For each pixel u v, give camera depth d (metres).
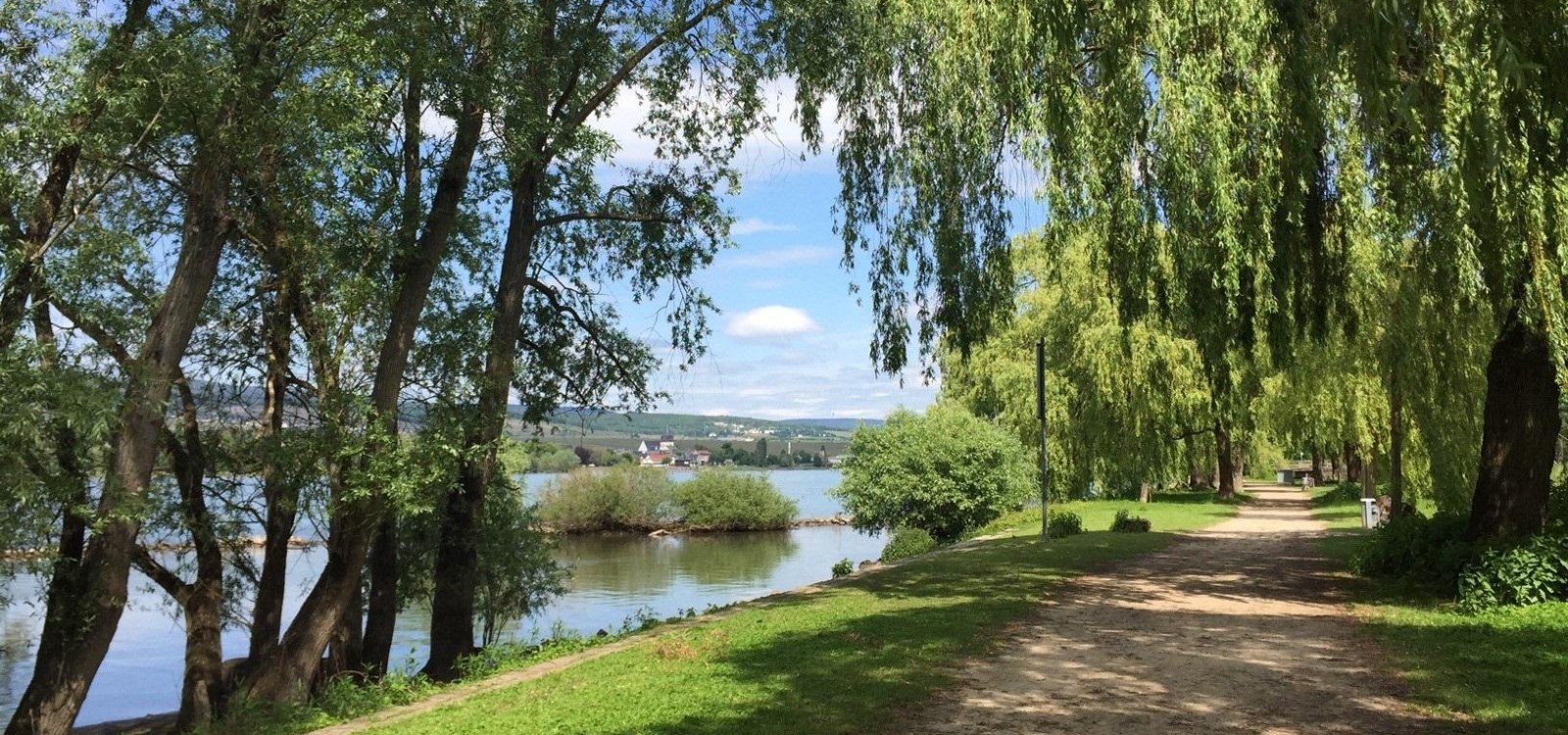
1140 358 32.03
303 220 12.86
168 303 11.43
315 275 13.05
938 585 15.75
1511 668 8.21
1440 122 7.66
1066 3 11.57
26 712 11.02
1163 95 12.29
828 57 15.02
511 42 13.03
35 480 9.77
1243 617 11.89
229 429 14.20
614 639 13.48
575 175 17.19
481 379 15.09
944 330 15.16
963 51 13.13
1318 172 13.48
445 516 15.95
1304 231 14.05
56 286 10.90
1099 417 33.91
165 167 12.57
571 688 9.05
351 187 12.88
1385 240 12.59
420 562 18.16
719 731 7.01
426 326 14.80
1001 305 15.15
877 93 14.93
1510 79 6.29
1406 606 12.12
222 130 11.16
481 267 16.34
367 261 13.48
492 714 8.16
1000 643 10.45
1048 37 11.98
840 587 16.44
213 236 11.66
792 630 11.56
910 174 14.13
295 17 11.34
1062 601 13.70
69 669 11.18
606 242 18.48
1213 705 7.58
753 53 15.54
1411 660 8.86
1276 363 14.69
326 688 11.95
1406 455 23.05
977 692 8.18
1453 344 14.91
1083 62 13.00
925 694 8.12
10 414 9.14
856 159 15.29
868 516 37.78
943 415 38.16
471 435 14.84
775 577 38.34
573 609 29.88
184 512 13.20
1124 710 7.48
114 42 10.60
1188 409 34.16
